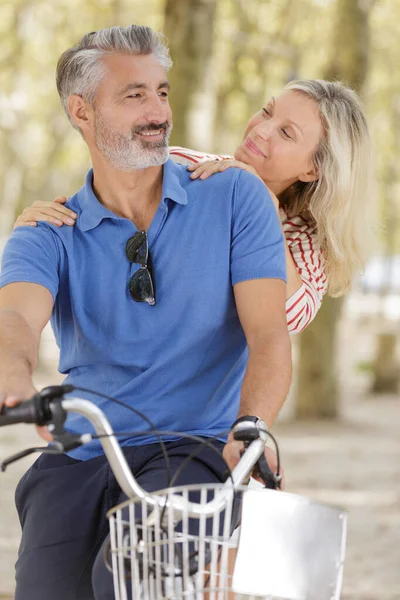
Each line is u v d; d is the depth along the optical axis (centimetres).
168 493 294
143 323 394
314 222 502
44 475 400
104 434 299
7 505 1117
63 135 2936
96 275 402
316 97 492
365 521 1081
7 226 3294
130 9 2380
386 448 1694
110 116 403
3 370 335
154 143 402
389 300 5153
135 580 295
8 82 2662
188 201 405
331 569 296
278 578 296
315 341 2073
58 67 419
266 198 409
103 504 387
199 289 396
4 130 2933
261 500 298
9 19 2442
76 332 407
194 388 396
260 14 2252
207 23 1477
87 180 418
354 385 2816
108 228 405
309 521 297
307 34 2297
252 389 366
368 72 1922
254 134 500
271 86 2303
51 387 300
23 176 3080
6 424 303
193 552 305
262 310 389
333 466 1477
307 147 488
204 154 510
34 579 391
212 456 378
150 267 397
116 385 397
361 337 4138
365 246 497
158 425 390
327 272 497
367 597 780
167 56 414
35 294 391
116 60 405
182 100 1463
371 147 498
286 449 1650
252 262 396
